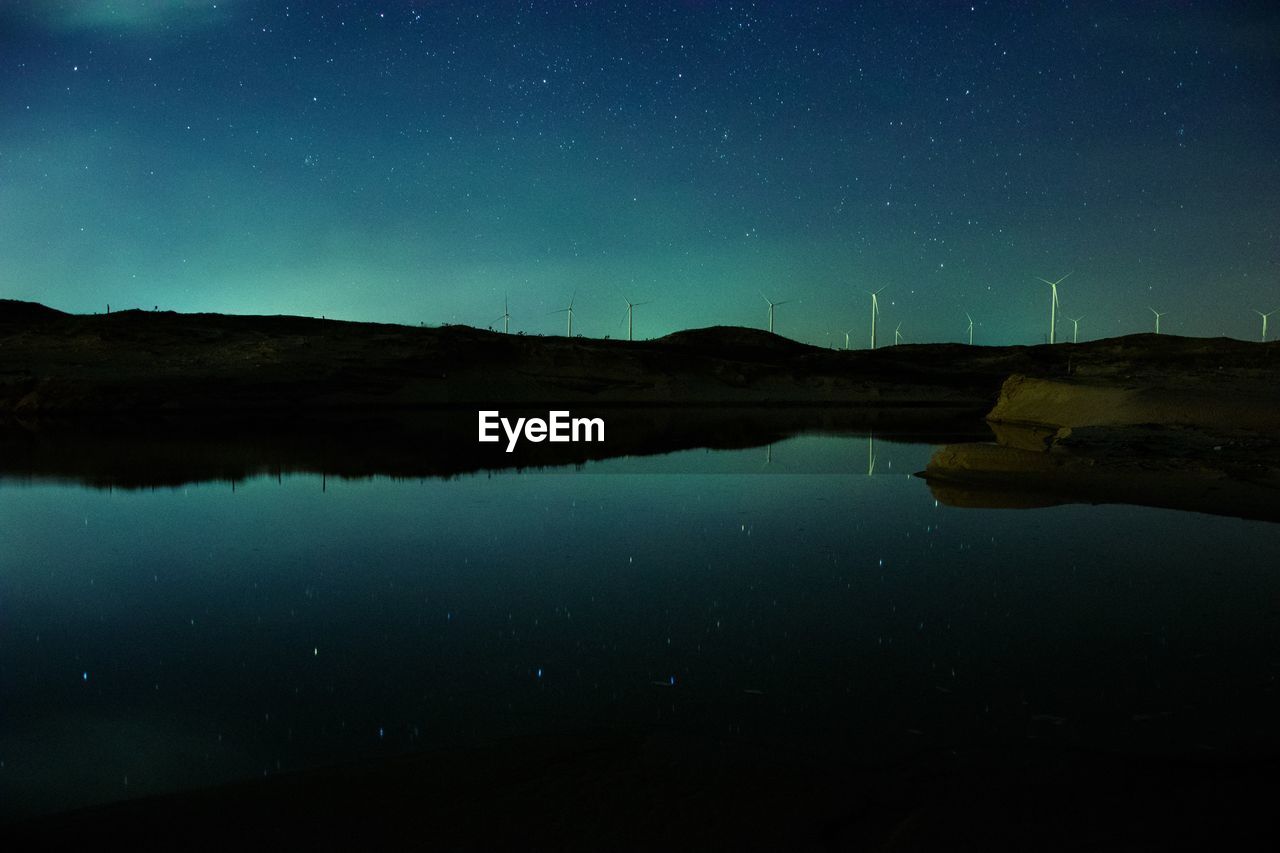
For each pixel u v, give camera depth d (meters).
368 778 4.11
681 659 5.97
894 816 3.68
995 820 3.63
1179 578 8.40
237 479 17.80
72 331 67.12
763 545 10.41
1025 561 9.32
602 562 9.46
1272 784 3.95
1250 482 15.12
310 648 6.38
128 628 6.97
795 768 4.16
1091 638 6.39
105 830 3.63
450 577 8.74
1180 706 4.96
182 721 4.94
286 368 61.66
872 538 10.83
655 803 3.81
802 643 6.32
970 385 94.44
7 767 4.33
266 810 3.80
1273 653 6.00
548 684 5.48
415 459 22.55
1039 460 17.92
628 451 25.81
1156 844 3.41
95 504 14.20
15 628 6.99
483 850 3.43
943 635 6.49
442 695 5.32
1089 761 4.21
